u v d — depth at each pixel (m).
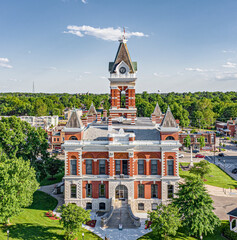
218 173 95.88
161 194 61.78
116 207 60.41
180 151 136.75
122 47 73.38
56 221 56.50
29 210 60.59
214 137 141.25
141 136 63.97
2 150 68.62
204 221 47.69
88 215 48.91
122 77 73.12
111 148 60.72
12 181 48.41
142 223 56.66
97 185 62.06
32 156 75.38
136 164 62.22
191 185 51.19
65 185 62.06
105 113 96.12
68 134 61.62
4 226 51.19
